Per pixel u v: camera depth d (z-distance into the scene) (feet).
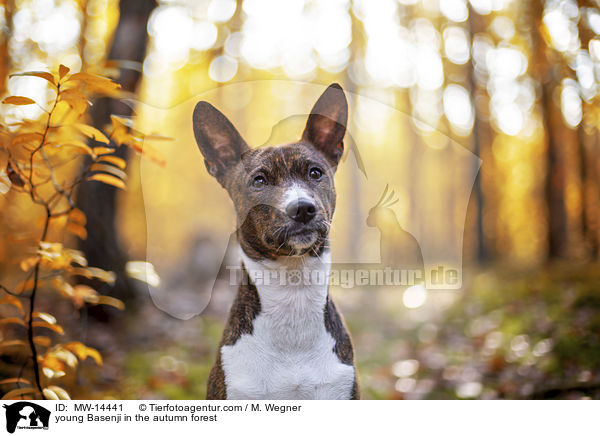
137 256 21.47
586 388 13.64
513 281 29.73
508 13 33.47
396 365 19.24
